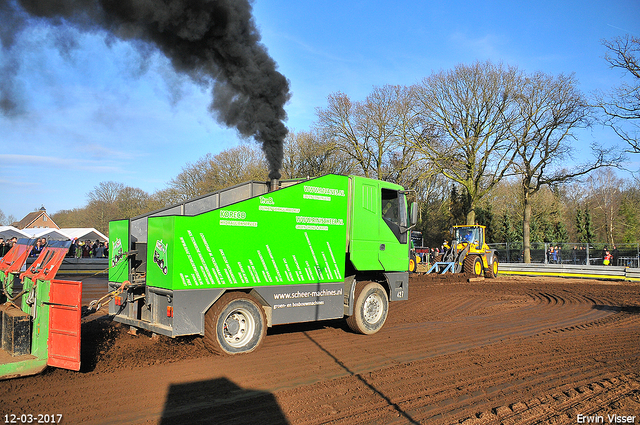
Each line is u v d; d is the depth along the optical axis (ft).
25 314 16.47
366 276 27.84
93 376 16.58
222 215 19.99
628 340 25.68
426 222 154.40
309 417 13.41
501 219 146.41
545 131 91.61
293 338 24.67
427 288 57.21
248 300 20.75
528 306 41.96
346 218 25.23
